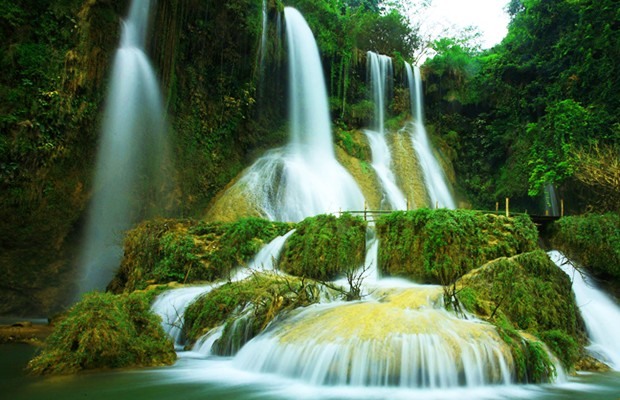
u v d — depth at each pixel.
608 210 15.50
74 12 16.22
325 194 19.88
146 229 13.84
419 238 10.92
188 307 9.77
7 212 14.65
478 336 6.77
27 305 15.78
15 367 7.36
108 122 16.97
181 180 19.20
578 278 12.23
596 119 19.88
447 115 29.92
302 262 11.55
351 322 7.17
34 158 15.01
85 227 16.66
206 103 20.73
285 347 7.04
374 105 26.88
